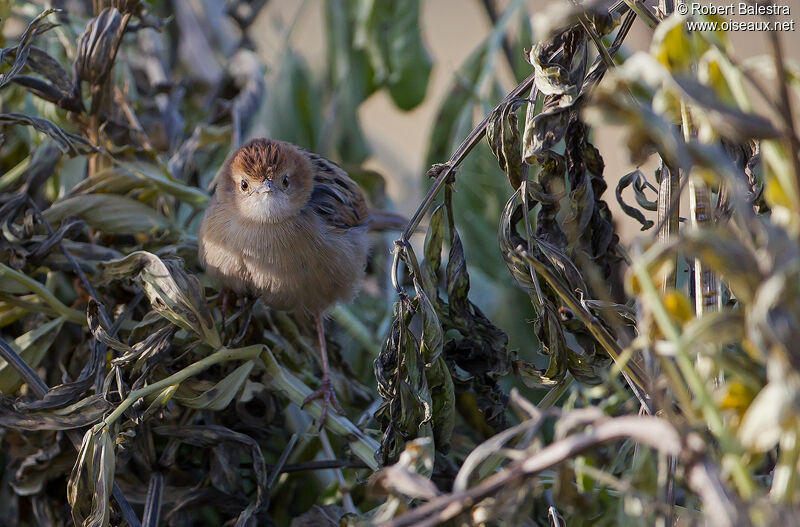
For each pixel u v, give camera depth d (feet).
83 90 23.61
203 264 23.66
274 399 21.85
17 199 20.89
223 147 30.17
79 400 18.74
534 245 17.02
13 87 24.62
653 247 10.36
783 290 9.10
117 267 19.61
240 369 19.54
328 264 24.14
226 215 23.40
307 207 24.41
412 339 17.15
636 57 10.07
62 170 24.71
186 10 32.04
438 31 45.68
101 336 18.42
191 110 30.89
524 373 17.93
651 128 9.78
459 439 20.89
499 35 29.07
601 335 14.83
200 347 20.77
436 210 17.97
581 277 16.49
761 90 10.36
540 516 19.03
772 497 10.12
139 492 20.48
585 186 16.92
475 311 18.78
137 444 19.44
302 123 32.81
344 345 27.76
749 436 9.35
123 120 24.76
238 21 31.42
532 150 15.93
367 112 46.09
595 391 16.29
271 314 24.41
